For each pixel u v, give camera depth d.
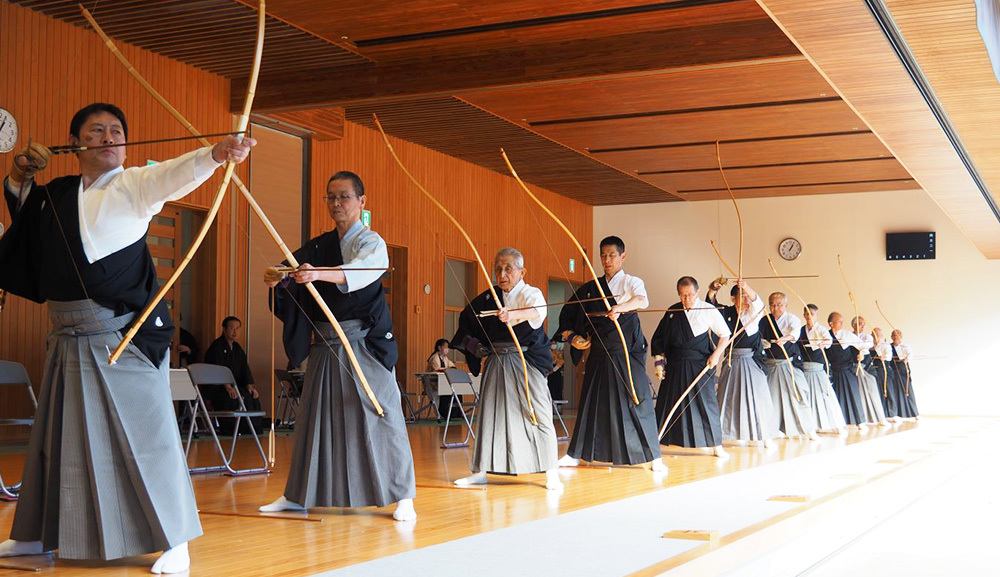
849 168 11.95
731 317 7.29
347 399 3.40
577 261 14.42
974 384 13.05
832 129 9.91
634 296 5.27
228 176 2.42
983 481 6.55
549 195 13.82
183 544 2.44
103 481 2.39
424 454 6.48
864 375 11.07
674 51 7.38
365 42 7.66
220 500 3.93
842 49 5.36
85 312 2.41
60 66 7.04
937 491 5.91
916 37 5.20
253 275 8.95
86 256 2.36
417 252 11.12
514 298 4.53
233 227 8.72
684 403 6.37
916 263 13.35
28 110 6.80
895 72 5.79
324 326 3.43
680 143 10.57
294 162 9.50
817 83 8.19
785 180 12.73
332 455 3.41
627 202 14.62
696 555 2.57
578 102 8.84
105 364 2.42
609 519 3.28
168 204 8.20
